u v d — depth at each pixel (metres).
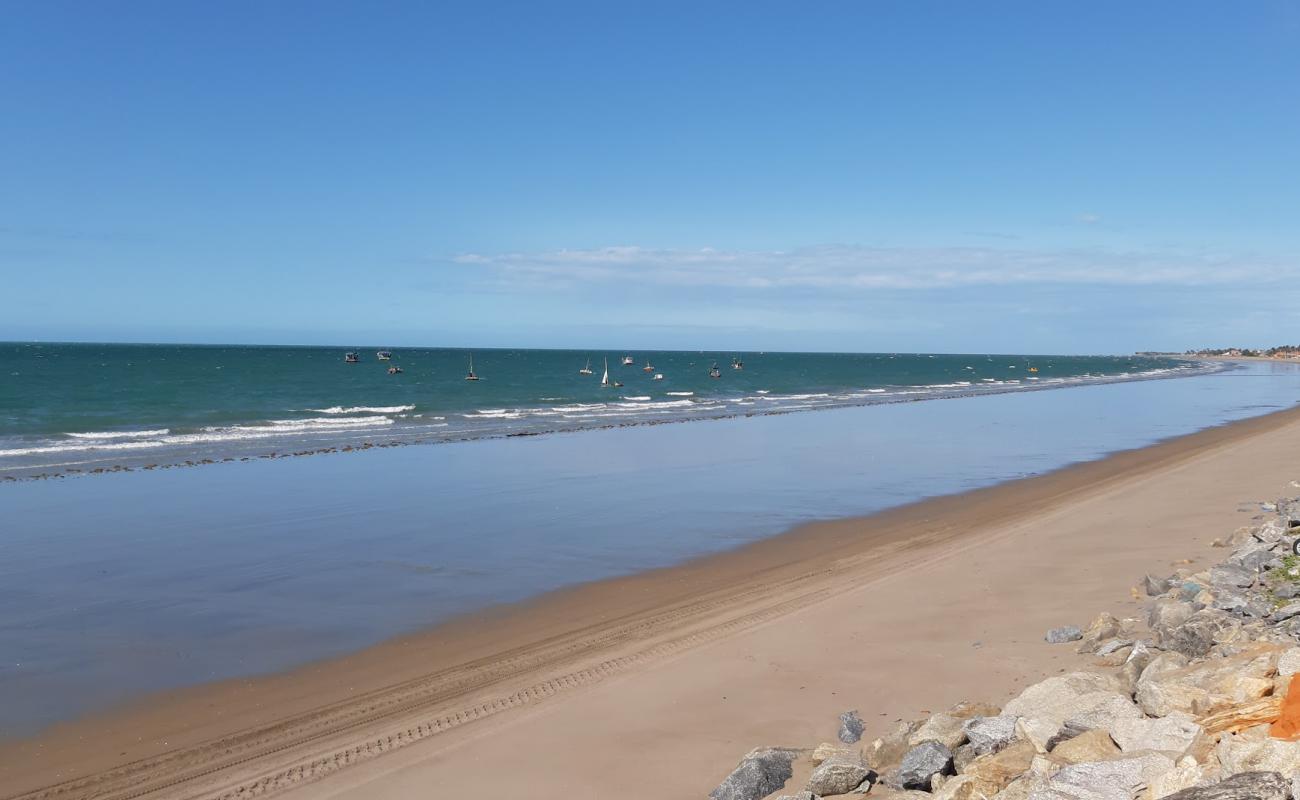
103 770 8.11
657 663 10.38
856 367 168.50
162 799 7.52
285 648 11.48
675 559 16.42
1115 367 183.50
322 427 42.06
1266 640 7.93
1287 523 13.53
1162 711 6.59
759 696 9.03
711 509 21.52
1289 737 5.27
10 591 14.06
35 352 173.12
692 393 74.19
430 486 24.84
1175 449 33.56
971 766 6.34
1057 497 22.75
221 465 28.89
